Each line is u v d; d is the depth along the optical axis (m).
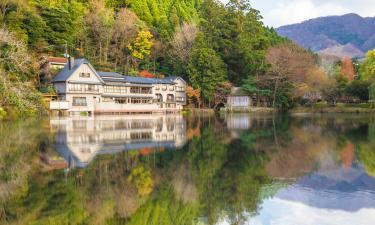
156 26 107.25
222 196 13.52
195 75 82.88
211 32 96.25
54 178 15.73
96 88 64.75
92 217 11.12
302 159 21.16
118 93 69.94
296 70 84.81
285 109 88.44
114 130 35.81
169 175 16.83
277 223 10.70
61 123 41.62
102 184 14.91
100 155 21.61
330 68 107.94
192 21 106.50
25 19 63.66
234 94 86.56
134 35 90.94
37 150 22.70
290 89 85.31
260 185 15.05
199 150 24.44
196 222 10.84
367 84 85.50
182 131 37.06
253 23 105.56
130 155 21.89
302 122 50.81
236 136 32.97
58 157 20.55
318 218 11.03
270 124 47.34
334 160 20.72
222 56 93.00
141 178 16.11
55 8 72.81
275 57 85.88
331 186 14.83
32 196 13.08
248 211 11.77
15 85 46.12
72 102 61.22
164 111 75.62
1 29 48.59
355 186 14.82
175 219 11.06
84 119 50.12
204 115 71.56
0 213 11.29
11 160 19.45
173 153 23.05
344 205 12.29
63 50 74.44
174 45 91.56
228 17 97.25
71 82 60.75
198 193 13.90
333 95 90.44
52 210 11.60
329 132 36.34
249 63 93.00
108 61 88.94
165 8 118.94
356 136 32.62
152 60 95.19
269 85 88.06
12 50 47.31
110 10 93.62
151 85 75.19
